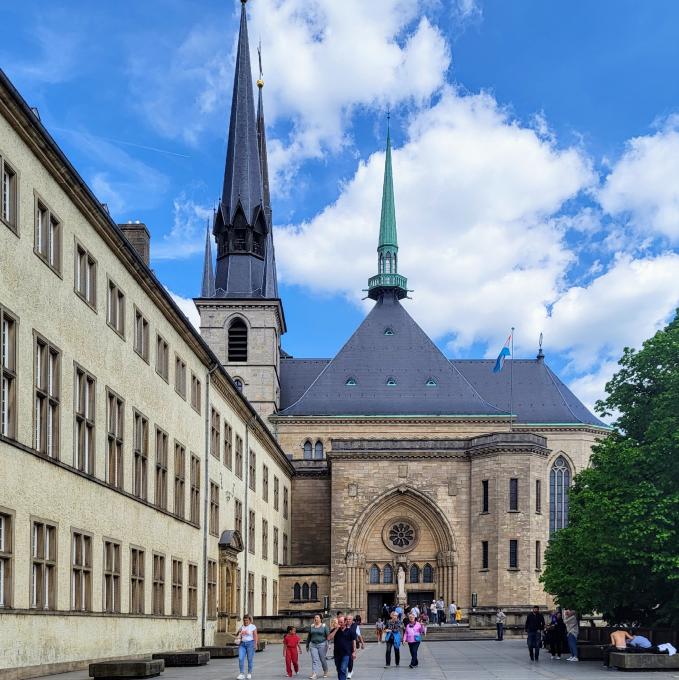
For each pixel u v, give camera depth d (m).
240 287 108.25
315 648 35.28
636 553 42.12
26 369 28.98
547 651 53.91
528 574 85.25
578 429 106.19
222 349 106.62
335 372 107.81
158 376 45.41
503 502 86.69
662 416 43.78
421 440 91.00
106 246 37.69
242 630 33.69
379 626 69.38
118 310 39.31
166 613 45.62
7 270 27.70
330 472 95.19
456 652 54.34
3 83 26.45
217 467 59.09
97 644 35.09
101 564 35.97
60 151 31.12
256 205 110.88
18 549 28.05
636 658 37.16
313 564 96.88
